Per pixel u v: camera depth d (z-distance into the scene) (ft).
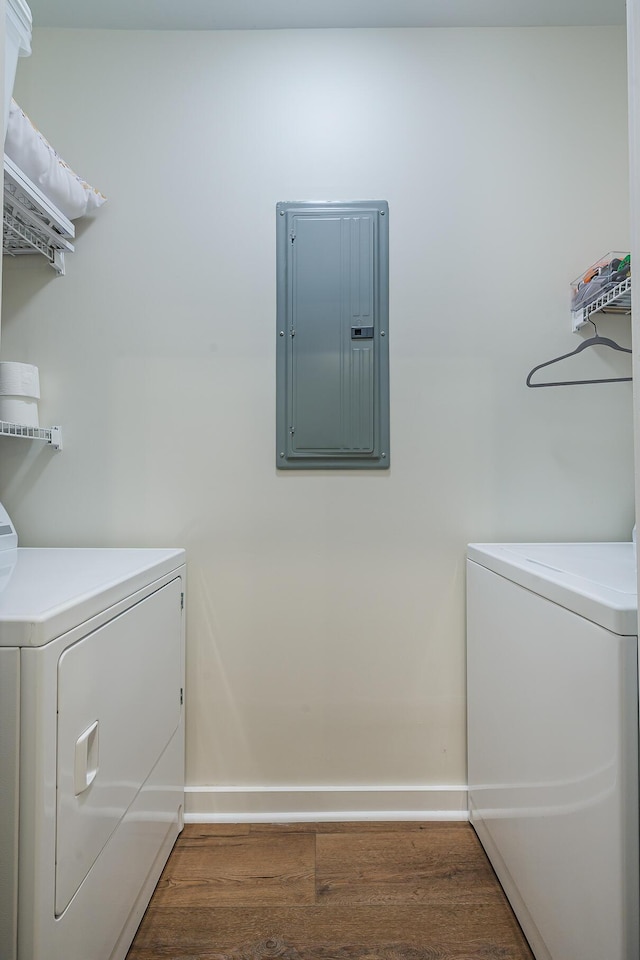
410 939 3.68
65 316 5.20
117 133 5.20
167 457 5.21
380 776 5.15
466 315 5.24
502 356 5.24
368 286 5.18
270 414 5.21
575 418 5.26
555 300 5.24
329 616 5.19
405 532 5.21
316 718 5.16
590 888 2.74
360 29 5.21
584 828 2.82
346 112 5.21
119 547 5.18
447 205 5.23
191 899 4.02
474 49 5.22
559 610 3.15
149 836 3.86
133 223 5.20
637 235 2.26
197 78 5.20
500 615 4.18
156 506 5.19
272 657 5.18
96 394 5.20
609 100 5.24
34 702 2.34
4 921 2.27
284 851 4.59
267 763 5.13
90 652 2.85
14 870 2.29
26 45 4.04
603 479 5.25
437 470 5.24
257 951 3.59
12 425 4.44
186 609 5.16
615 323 5.26
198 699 5.14
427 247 5.23
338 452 5.17
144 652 3.75
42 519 5.18
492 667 4.36
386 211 5.19
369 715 5.16
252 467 5.21
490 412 5.24
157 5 4.89
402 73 5.21
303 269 5.17
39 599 2.72
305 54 5.21
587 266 5.25
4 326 5.18
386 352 5.20
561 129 5.24
